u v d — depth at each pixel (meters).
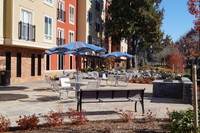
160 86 12.20
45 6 20.88
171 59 37.03
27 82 19.80
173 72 30.38
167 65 41.66
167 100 11.25
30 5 18.53
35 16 19.23
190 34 25.23
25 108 8.91
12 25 16.52
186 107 9.42
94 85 10.62
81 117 6.40
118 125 6.28
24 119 5.96
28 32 18.20
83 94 7.53
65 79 12.97
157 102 10.62
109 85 18.59
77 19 32.22
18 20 17.16
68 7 29.03
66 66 28.31
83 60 32.25
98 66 39.03
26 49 20.23
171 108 9.17
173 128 5.17
